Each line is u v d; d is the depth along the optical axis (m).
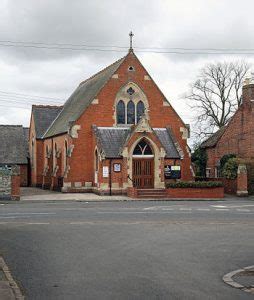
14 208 30.39
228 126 51.94
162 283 11.48
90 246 16.62
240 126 50.28
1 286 10.84
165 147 45.38
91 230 20.50
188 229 21.12
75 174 45.06
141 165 43.53
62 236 18.80
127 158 42.88
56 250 15.84
